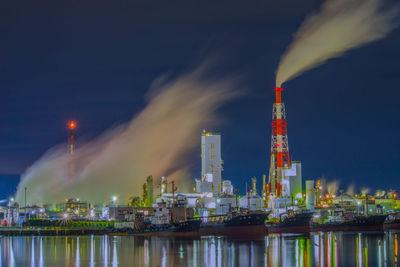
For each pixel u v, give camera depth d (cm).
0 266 18738
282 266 18112
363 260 19375
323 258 19912
